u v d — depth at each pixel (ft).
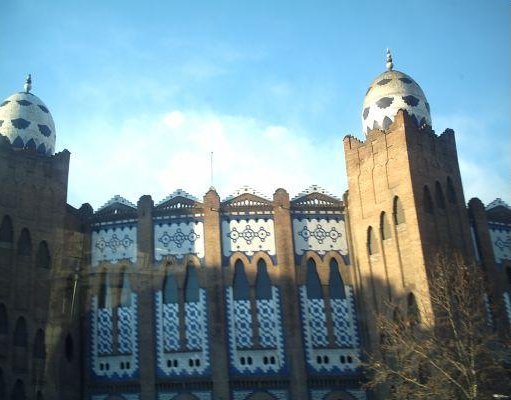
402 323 99.91
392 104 122.93
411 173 113.91
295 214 123.85
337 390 114.62
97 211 124.67
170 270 118.73
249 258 119.85
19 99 122.01
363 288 118.01
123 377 114.11
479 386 89.61
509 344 97.71
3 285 105.40
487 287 115.34
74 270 117.70
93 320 118.01
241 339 115.44
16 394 102.94
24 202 111.96
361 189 121.70
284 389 113.29
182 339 114.93
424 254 109.29
